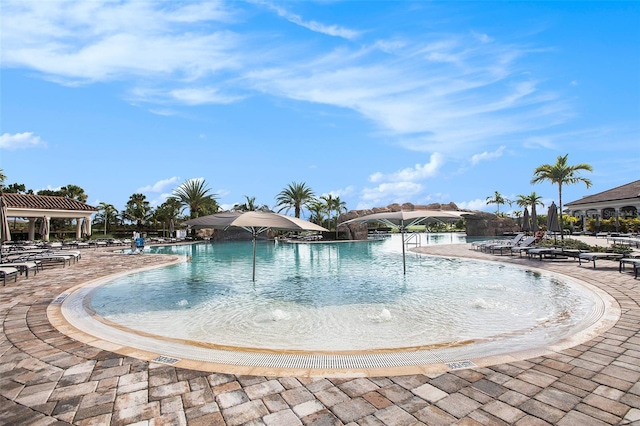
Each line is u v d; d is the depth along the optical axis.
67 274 12.54
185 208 42.00
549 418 2.95
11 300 8.12
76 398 3.40
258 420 3.00
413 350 4.88
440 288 9.96
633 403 3.17
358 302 8.39
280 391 3.52
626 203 36.00
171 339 5.53
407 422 2.94
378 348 5.14
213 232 38.16
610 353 4.34
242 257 20.08
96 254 20.95
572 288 9.05
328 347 5.29
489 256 17.27
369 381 3.73
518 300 8.16
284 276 12.70
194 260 18.39
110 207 50.56
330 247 27.64
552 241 20.58
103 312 7.50
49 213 31.11
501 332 5.83
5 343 5.05
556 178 31.39
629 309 6.47
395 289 9.95
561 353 4.38
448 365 4.11
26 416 3.08
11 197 30.41
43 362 4.31
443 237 42.00
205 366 4.18
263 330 6.26
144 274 13.22
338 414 3.08
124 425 2.94
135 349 4.81
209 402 3.31
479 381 3.67
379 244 30.72
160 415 3.08
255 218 10.04
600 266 12.34
